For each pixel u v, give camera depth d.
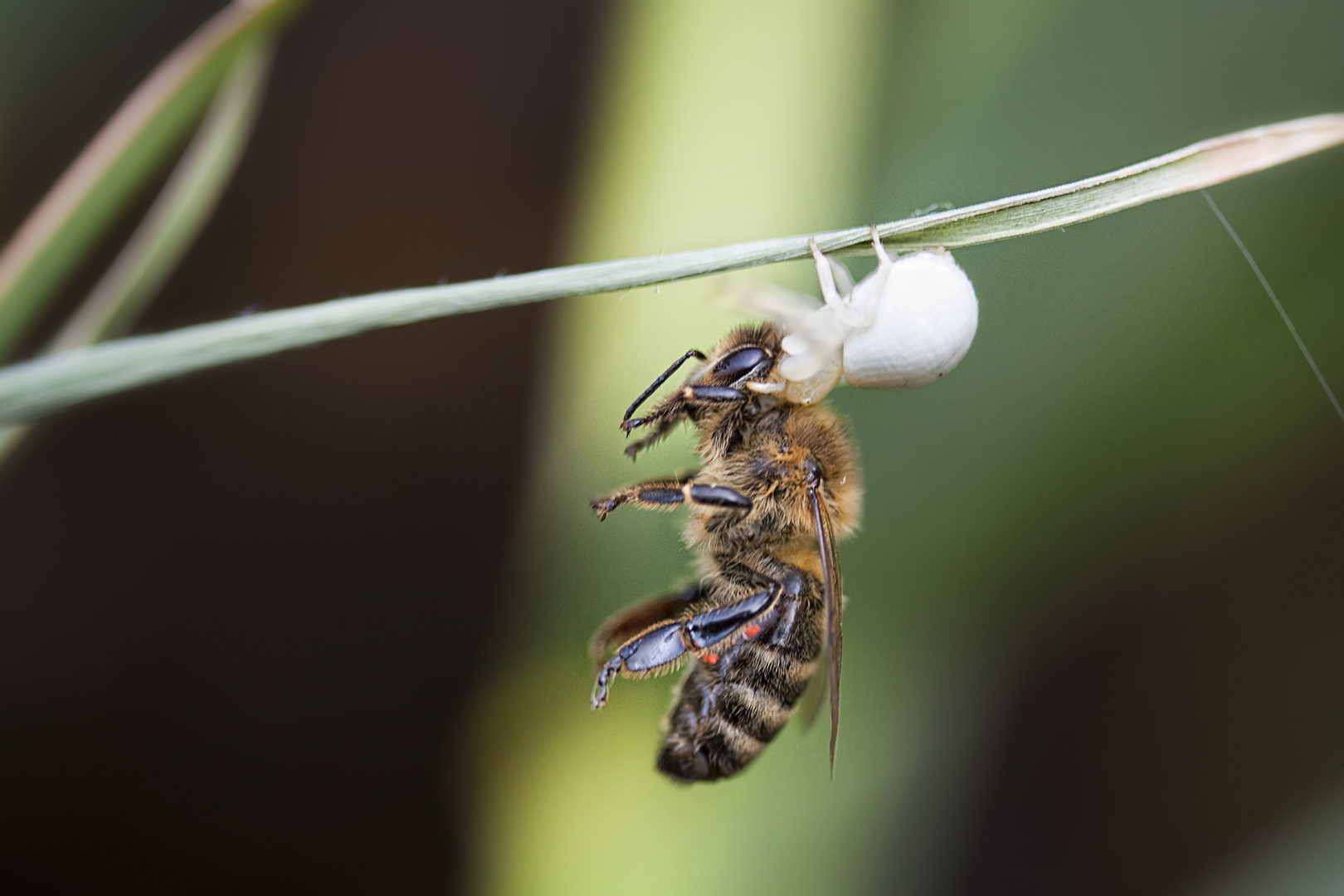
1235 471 0.10
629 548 0.10
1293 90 0.09
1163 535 0.10
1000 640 0.10
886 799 0.10
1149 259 0.10
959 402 0.10
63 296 0.10
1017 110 0.10
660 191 0.10
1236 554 0.10
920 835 0.10
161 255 0.08
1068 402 0.10
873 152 0.10
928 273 0.08
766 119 0.10
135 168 0.08
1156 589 0.10
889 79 0.10
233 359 0.08
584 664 0.10
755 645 0.09
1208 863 0.11
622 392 0.10
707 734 0.09
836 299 0.08
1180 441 0.10
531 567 0.10
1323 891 0.10
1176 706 0.11
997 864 0.11
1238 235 0.10
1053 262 0.10
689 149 0.10
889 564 0.10
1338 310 0.10
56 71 0.11
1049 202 0.08
